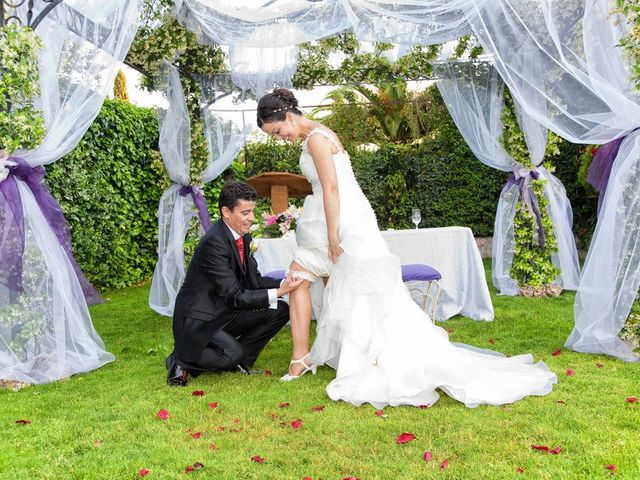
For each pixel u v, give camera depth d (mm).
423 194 9359
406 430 2543
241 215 3404
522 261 6062
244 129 6113
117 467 2254
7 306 3518
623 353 3621
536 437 2412
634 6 3271
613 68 3506
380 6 4461
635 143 3551
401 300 3232
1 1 3498
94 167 7016
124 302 6578
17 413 2965
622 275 3592
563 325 4582
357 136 11625
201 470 2223
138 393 3238
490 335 4395
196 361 3385
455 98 5895
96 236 6980
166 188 6109
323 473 2156
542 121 3965
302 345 3445
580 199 8523
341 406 2895
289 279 3354
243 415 2801
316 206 3352
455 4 4105
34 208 3660
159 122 5754
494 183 9148
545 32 3668
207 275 3404
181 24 5234
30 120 3557
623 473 2059
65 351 3717
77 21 3756
